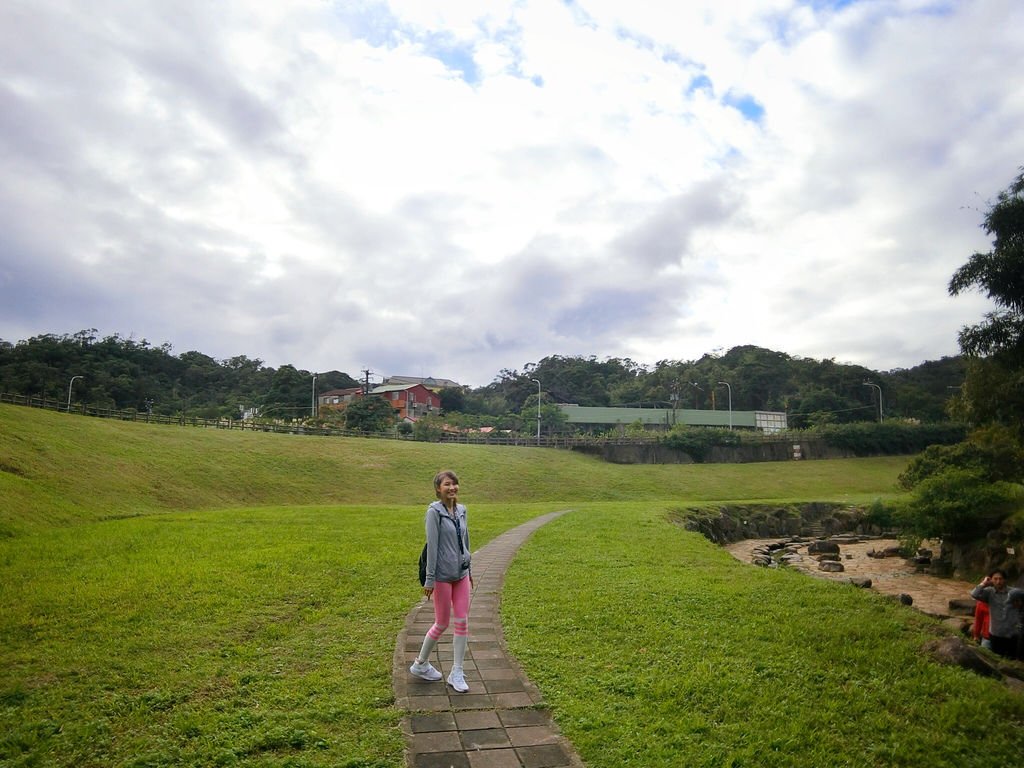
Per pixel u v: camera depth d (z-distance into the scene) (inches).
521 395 3981.3
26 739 199.6
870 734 230.7
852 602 403.2
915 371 4082.2
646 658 290.5
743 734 221.3
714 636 327.0
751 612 376.5
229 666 262.5
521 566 513.0
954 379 3786.9
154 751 194.2
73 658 267.9
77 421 1477.6
